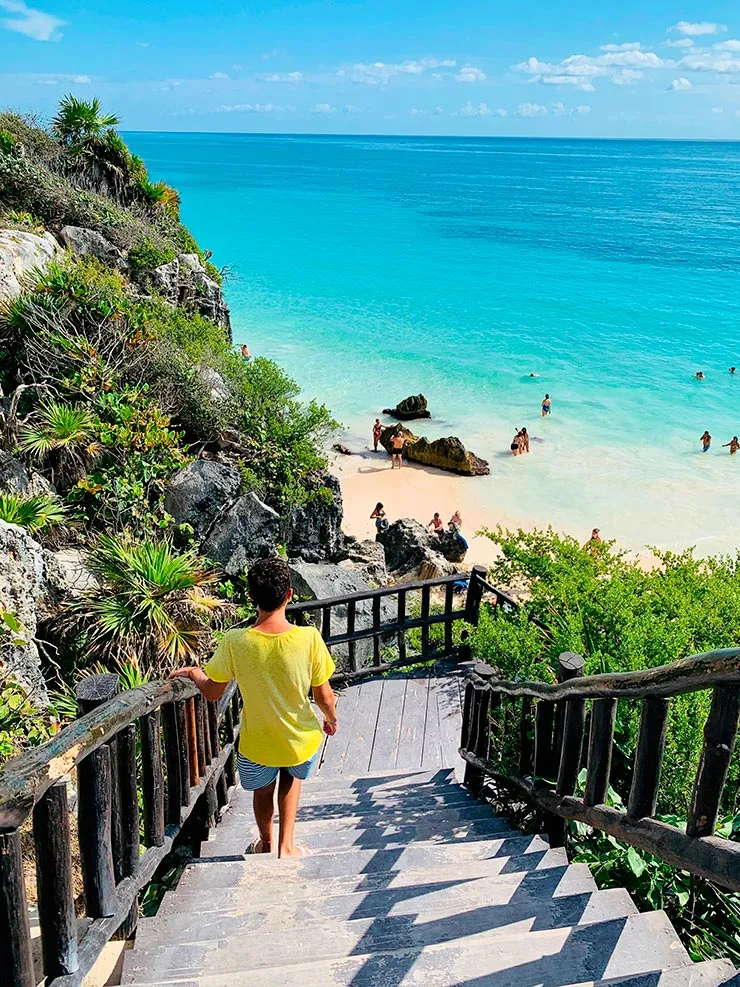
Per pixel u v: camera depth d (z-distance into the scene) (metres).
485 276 66.81
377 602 8.72
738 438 31.83
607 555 8.48
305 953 3.23
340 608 11.00
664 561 8.12
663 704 2.95
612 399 36.22
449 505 26.14
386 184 180.75
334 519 15.39
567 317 52.31
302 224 96.50
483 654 6.61
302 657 4.05
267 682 4.04
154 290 18.19
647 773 3.05
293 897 3.79
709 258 82.12
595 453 30.27
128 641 8.18
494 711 5.50
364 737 7.68
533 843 4.42
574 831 4.42
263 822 4.53
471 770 5.93
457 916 3.42
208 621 9.20
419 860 4.31
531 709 5.33
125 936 3.43
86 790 2.81
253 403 14.72
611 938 3.09
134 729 3.14
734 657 2.39
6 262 12.84
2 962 2.12
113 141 23.78
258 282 59.97
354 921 3.40
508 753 5.02
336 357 41.31
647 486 27.45
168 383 13.34
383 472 28.53
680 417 34.12
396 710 8.17
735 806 4.11
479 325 49.16
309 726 4.22
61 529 9.92
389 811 5.66
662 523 24.89
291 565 11.70
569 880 3.73
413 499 26.52
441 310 53.00
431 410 34.44
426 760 7.31
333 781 6.51
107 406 11.56
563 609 6.54
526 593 9.38
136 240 19.39
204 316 20.94
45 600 8.31
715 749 2.56
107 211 19.69
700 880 3.49
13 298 12.47
